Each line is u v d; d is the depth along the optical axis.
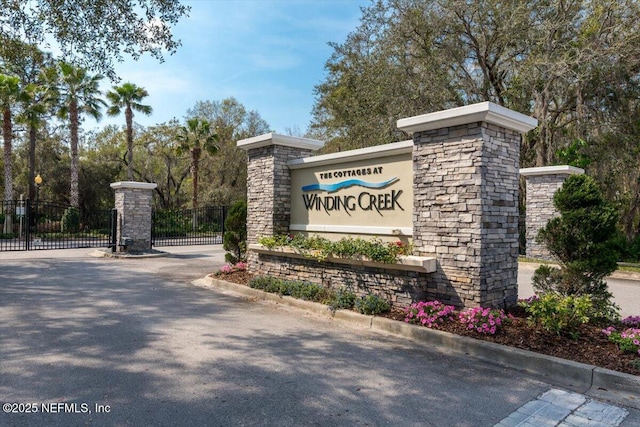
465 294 5.90
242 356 4.98
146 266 13.04
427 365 4.77
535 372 4.60
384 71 17.67
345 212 7.91
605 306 5.93
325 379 4.34
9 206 24.22
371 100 18.22
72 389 3.98
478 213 5.78
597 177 16.06
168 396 3.87
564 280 6.03
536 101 16.44
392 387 4.17
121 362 4.71
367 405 3.77
